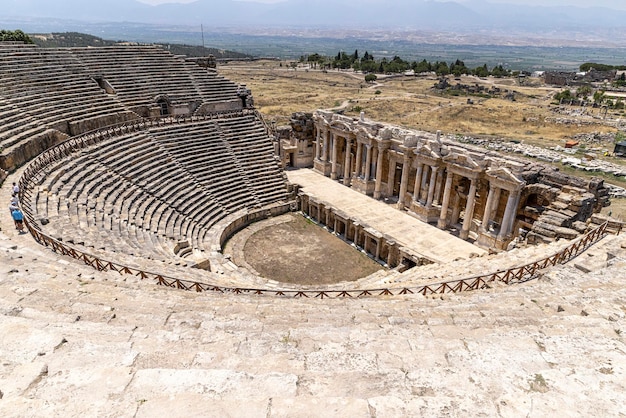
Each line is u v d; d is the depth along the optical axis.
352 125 49.09
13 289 11.54
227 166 46.62
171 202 37.84
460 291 16.91
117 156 38.00
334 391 6.67
